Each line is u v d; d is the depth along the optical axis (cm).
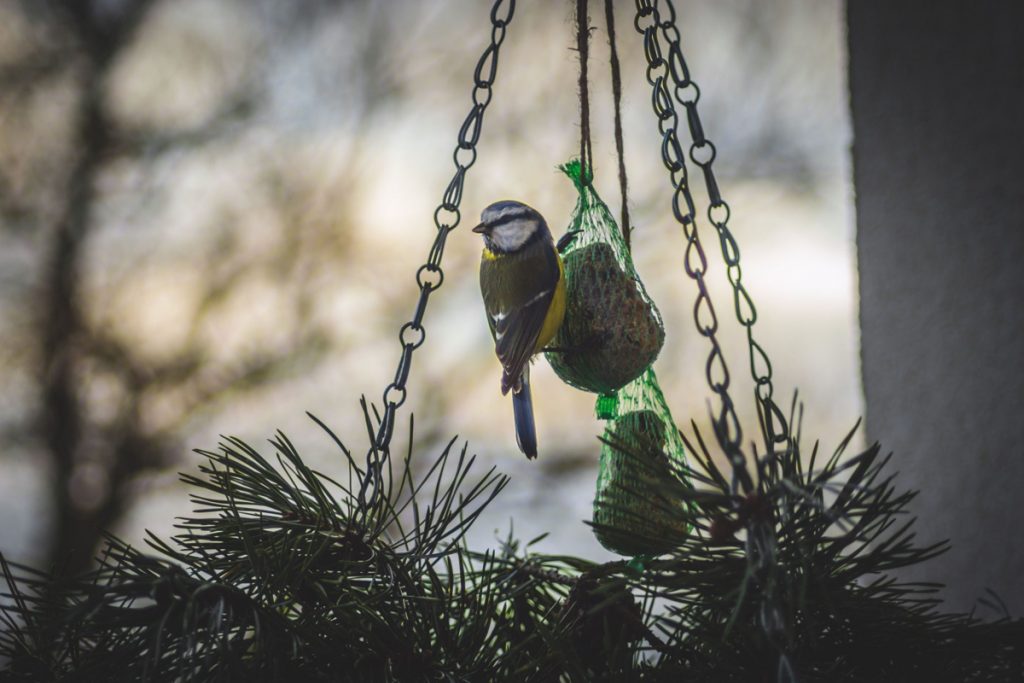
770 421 363
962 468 561
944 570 565
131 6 1548
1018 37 546
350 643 368
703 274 361
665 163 405
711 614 340
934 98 593
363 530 416
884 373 612
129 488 1529
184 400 1539
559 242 615
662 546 340
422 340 451
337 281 1556
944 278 581
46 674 350
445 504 409
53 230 1530
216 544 403
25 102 1524
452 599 421
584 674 350
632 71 1395
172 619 338
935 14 595
